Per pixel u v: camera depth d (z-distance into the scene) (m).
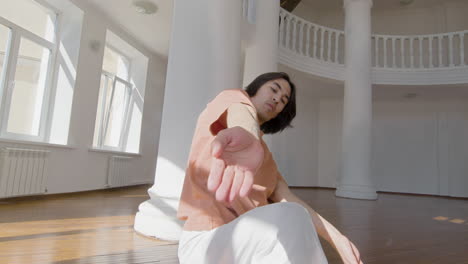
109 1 5.76
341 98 11.48
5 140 4.39
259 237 0.64
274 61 4.69
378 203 6.88
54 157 5.25
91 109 6.05
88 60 5.90
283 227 0.63
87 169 6.05
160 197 2.78
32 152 4.71
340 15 11.98
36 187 4.79
